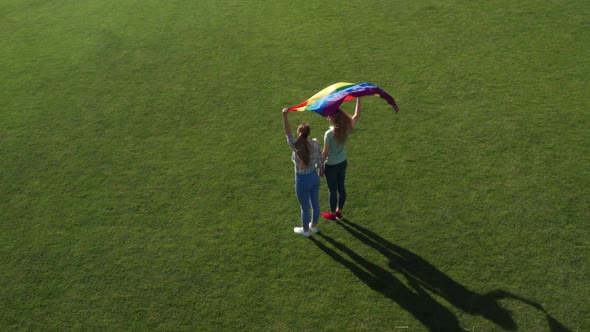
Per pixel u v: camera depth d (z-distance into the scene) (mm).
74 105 10742
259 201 7902
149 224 7660
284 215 7621
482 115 9328
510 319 5949
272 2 14773
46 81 11703
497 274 6488
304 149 6285
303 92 10453
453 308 6137
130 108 10484
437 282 6465
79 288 6781
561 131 8766
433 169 8211
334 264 6812
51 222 7840
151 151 9188
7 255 7336
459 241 6977
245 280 6699
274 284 6617
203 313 6348
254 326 6145
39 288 6820
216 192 8141
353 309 6234
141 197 8172
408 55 11461
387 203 7664
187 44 12836
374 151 8703
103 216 7871
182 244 7285
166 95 10812
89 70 12031
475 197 7621
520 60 10906
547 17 12555
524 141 8625
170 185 8367
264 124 9609
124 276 6895
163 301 6531
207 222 7605
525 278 6402
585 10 12703
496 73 10531
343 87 6406
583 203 7352
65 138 9719
